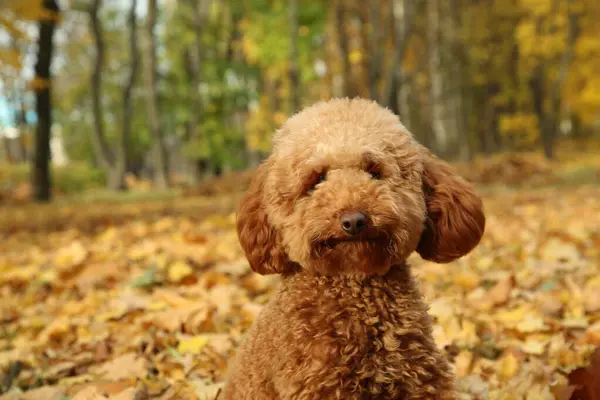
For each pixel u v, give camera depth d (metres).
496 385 0.93
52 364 1.09
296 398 0.62
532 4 8.05
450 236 0.70
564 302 1.26
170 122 8.92
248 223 0.72
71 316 1.36
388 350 0.64
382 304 0.65
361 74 8.37
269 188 0.69
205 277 1.47
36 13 3.71
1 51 3.75
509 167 5.20
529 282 1.42
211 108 8.02
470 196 0.71
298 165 0.67
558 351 0.99
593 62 9.30
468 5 9.07
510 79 9.98
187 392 0.92
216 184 5.46
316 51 8.10
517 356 1.01
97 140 6.79
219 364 1.01
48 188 4.96
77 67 10.69
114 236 2.27
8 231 2.90
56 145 13.55
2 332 1.29
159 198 5.12
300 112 0.73
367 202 0.62
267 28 7.27
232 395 0.71
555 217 2.38
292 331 0.65
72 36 9.93
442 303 1.19
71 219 3.24
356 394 0.63
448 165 0.73
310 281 0.67
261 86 9.10
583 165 6.65
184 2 8.30
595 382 0.72
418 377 0.64
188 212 3.39
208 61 8.14
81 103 10.99
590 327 1.10
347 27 8.24
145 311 1.30
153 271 1.52
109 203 4.71
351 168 0.65
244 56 8.77
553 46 8.35
